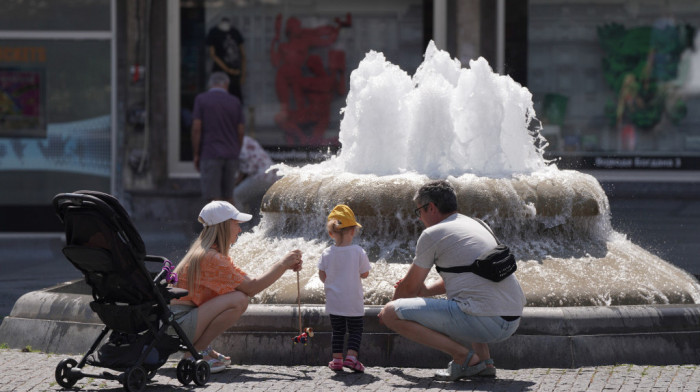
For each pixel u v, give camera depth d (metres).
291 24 28.05
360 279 10.46
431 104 13.45
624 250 13.10
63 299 11.96
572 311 10.81
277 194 13.60
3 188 27.17
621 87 28.39
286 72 28.14
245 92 28.16
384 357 10.80
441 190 10.26
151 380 10.13
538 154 14.77
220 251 10.48
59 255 22.66
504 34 27.80
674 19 28.22
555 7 27.97
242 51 28.03
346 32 28.03
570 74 28.19
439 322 9.89
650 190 28.11
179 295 9.99
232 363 10.98
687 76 28.36
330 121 28.27
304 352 10.91
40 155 27.20
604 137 28.44
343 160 14.48
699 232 22.69
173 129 27.53
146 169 27.12
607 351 10.73
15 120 27.09
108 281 9.66
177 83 27.53
